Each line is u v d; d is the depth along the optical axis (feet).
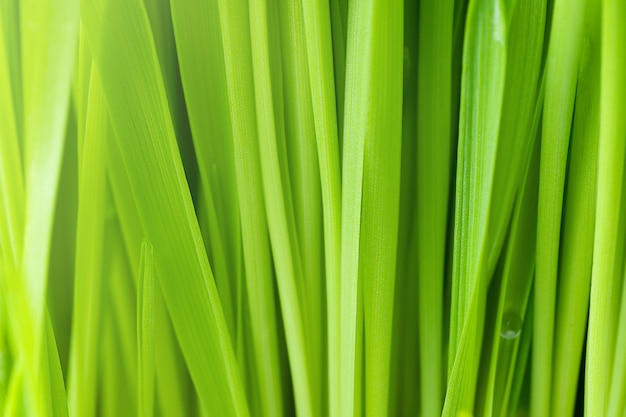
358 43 0.42
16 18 0.42
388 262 0.43
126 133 0.42
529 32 0.43
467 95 0.42
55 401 0.43
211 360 0.43
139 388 0.43
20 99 0.43
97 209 0.43
